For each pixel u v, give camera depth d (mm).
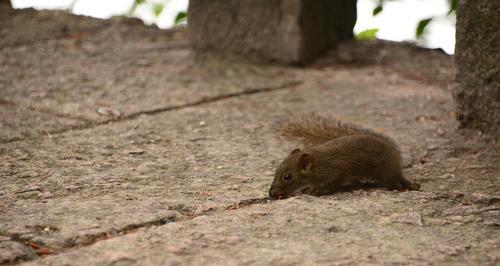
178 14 20203
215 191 9289
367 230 7930
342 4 17906
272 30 16797
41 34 19000
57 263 6926
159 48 18141
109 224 7938
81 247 7379
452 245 7586
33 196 8875
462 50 11867
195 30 17609
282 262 7004
